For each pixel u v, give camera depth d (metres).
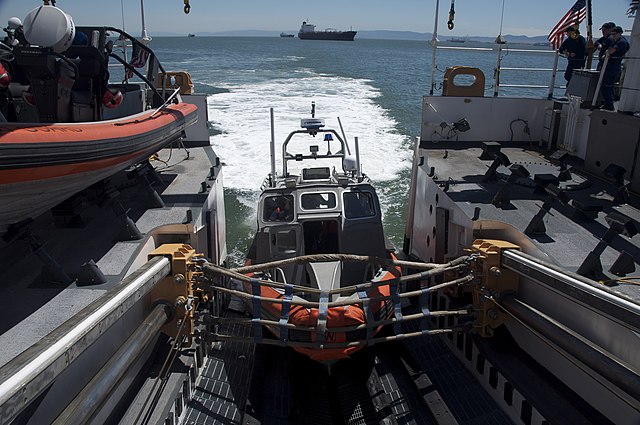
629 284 4.53
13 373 2.74
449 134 9.72
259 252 6.50
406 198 11.76
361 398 5.66
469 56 65.38
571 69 9.76
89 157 4.72
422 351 6.08
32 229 5.92
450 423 4.82
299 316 5.46
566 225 5.85
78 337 3.24
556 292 4.37
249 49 87.75
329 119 19.39
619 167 6.41
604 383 4.07
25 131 4.07
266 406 5.34
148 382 4.82
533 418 4.44
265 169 13.45
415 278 5.16
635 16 6.71
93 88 5.82
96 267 4.70
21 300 4.41
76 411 3.21
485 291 5.21
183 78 10.06
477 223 5.82
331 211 6.59
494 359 5.12
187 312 5.05
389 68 45.38
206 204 6.85
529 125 9.65
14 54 4.61
